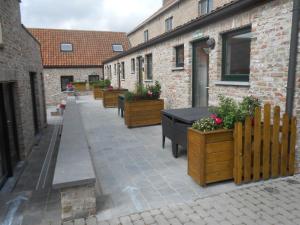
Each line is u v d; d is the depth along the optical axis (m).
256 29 4.39
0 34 4.78
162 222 2.85
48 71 22.42
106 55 24.53
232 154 3.66
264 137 3.69
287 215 2.92
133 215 2.99
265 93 4.28
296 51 3.65
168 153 5.13
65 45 24.41
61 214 3.05
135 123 7.61
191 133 3.75
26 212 3.28
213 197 3.34
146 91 7.84
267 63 4.20
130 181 3.87
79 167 3.19
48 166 5.89
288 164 3.92
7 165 5.19
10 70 5.43
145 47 10.45
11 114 5.95
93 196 2.97
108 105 12.16
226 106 3.78
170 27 15.28
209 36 5.92
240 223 2.79
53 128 10.89
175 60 7.98
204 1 11.30
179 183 3.76
